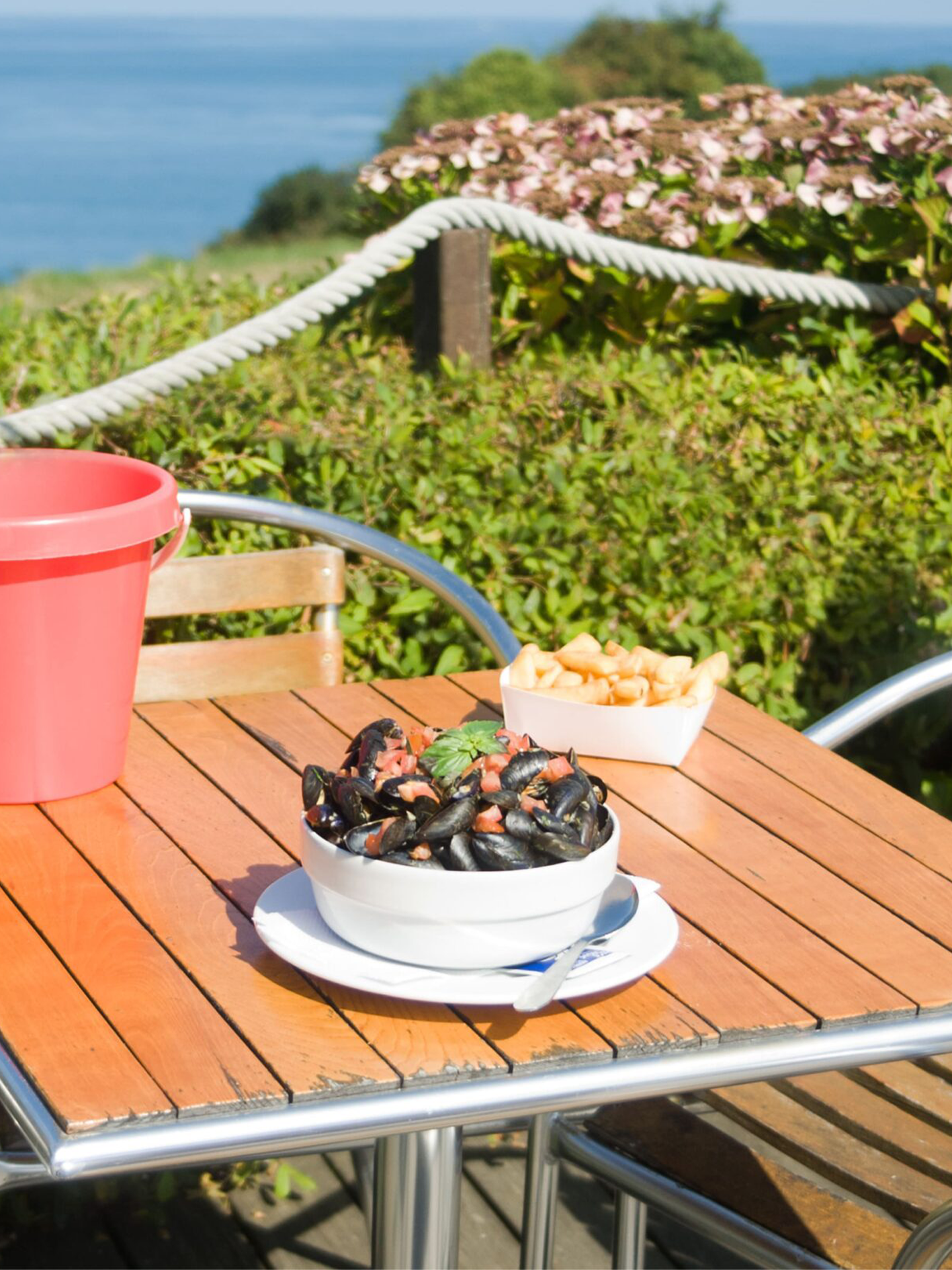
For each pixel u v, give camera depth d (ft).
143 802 4.82
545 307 13.01
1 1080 3.39
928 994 3.82
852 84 14.01
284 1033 3.51
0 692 4.60
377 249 11.27
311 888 4.07
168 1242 7.31
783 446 9.26
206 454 8.41
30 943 3.92
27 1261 7.17
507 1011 3.62
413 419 9.17
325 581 6.70
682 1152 5.04
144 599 4.85
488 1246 7.23
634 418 9.27
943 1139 4.99
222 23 404.77
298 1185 7.72
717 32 138.82
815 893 4.36
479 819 3.59
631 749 5.22
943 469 9.34
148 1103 3.25
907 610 8.86
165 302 12.49
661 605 8.38
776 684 8.54
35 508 5.20
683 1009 3.68
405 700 5.80
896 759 9.32
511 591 8.22
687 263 12.26
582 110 14.43
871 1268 4.52
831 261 13.32
